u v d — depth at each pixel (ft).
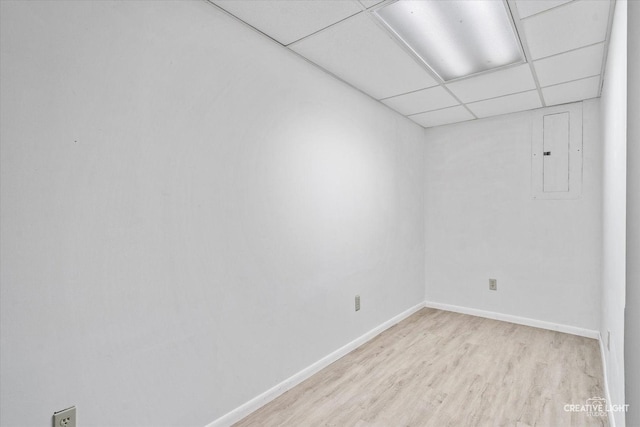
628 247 3.35
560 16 5.75
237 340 5.92
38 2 3.78
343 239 8.50
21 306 3.67
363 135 9.24
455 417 5.98
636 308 3.06
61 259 3.95
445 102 9.95
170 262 4.98
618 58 4.93
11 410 3.61
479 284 11.58
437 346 9.05
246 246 6.08
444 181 12.24
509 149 10.96
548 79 8.30
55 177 3.90
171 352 4.99
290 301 6.99
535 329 10.29
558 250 10.18
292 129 7.06
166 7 4.96
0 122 3.52
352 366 7.91
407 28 6.24
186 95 5.19
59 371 3.93
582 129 9.78
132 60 4.58
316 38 6.53
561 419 5.87
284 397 6.64
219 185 5.65
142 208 4.68
